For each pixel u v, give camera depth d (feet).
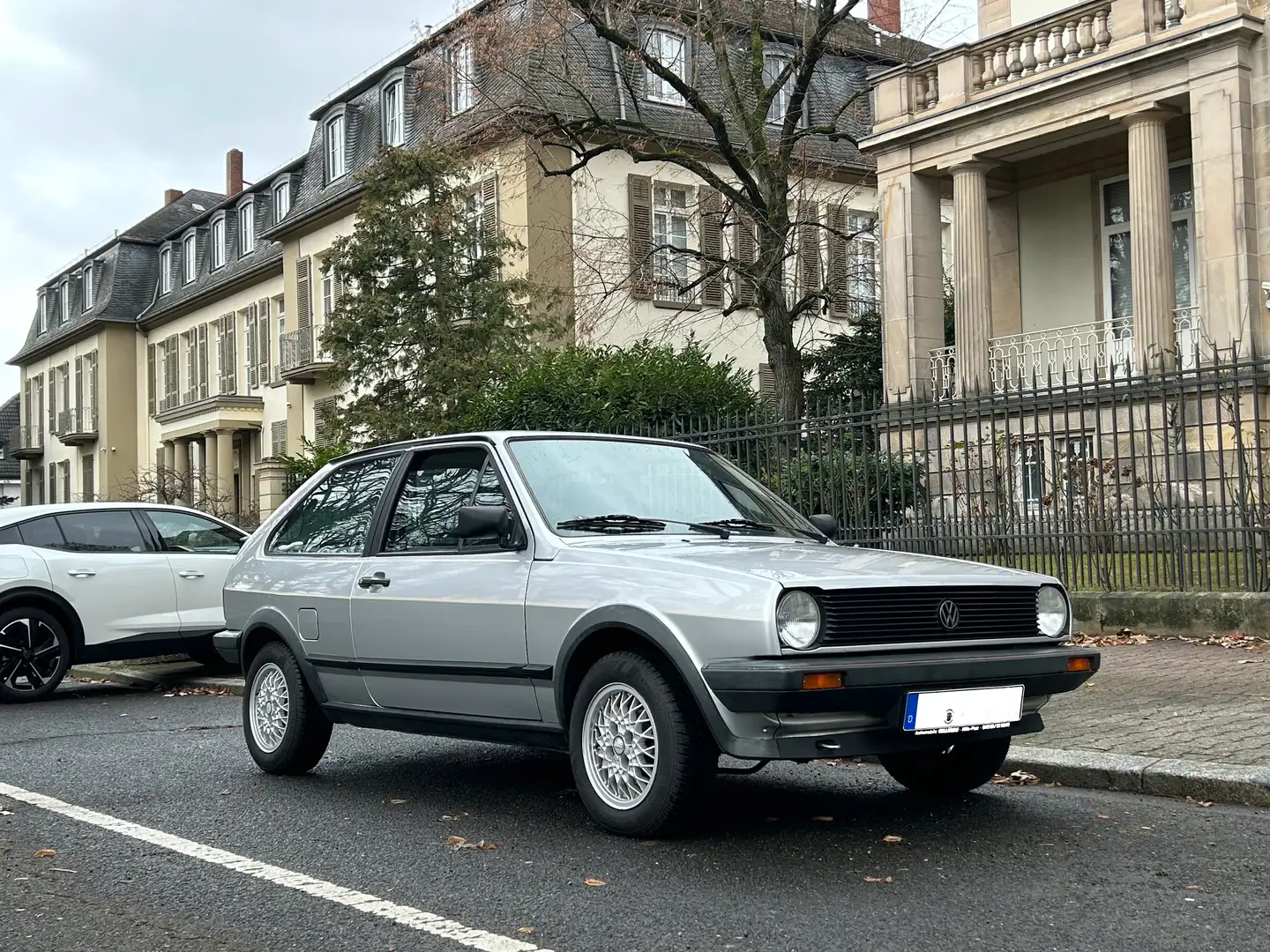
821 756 16.51
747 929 13.83
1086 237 69.82
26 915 15.15
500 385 67.05
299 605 23.48
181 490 102.42
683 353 63.98
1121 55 57.72
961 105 64.64
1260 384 36.17
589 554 18.72
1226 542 35.27
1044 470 38.68
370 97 111.86
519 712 19.48
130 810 21.24
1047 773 21.50
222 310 145.48
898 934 13.51
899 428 41.06
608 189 90.63
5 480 230.89
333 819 20.16
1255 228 54.75
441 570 20.62
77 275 180.96
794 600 16.39
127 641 40.57
